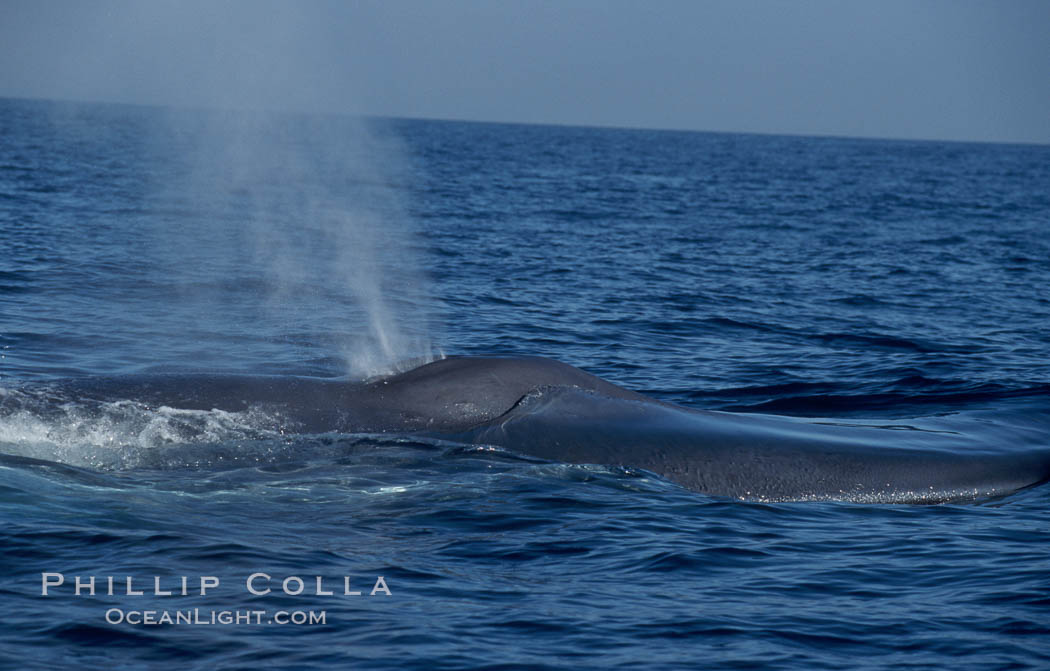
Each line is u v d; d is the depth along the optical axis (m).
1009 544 45.34
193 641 33.66
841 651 34.53
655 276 132.62
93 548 40.72
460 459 52.03
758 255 162.12
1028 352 91.56
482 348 86.25
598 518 46.62
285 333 89.12
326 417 53.88
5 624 34.19
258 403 54.19
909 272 148.12
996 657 34.06
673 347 89.75
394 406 55.03
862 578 41.03
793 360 85.75
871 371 81.75
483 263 137.00
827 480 52.16
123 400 53.50
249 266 126.00
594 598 38.28
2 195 180.62
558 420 54.22
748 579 40.72
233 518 44.84
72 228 147.88
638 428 54.22
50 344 79.38
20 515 43.38
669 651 34.28
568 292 115.88
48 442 50.50
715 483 51.59
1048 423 61.47
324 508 46.56
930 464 53.81
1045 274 152.50
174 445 51.28
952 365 84.69
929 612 37.59
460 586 38.88
